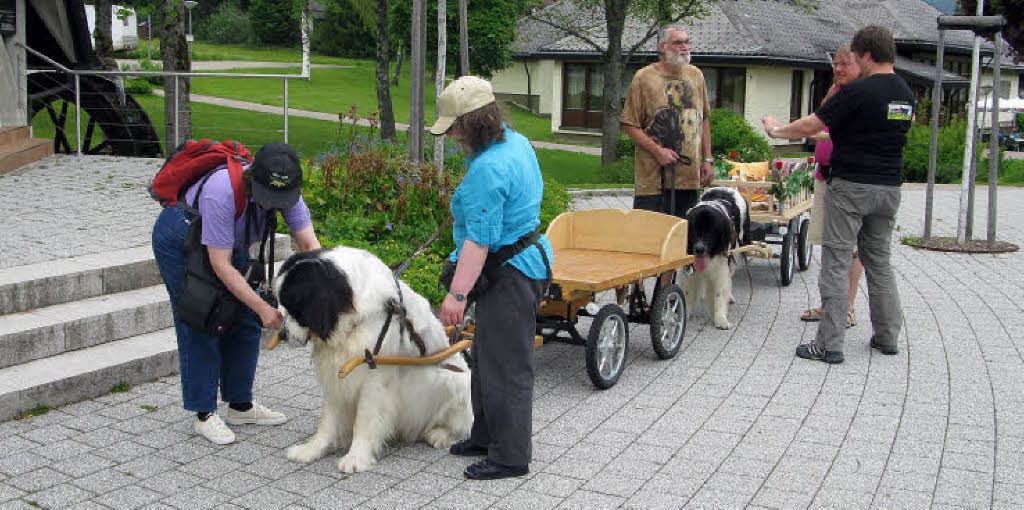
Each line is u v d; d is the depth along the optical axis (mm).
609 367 5816
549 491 4152
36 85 14320
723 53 30312
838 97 6230
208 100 31734
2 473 4199
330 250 4211
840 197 6262
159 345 5793
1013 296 8508
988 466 4461
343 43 60281
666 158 7371
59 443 4586
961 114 35875
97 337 5723
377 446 4418
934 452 4648
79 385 5188
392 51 46938
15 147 11320
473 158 4105
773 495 4117
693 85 7516
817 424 5078
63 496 3977
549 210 11031
